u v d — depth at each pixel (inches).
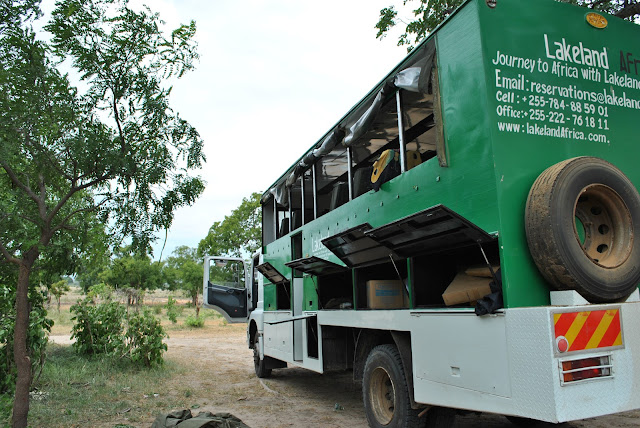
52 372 333.7
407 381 184.4
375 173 212.4
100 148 183.3
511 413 132.8
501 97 148.8
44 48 179.3
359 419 243.3
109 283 1170.6
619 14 311.7
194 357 498.0
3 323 279.0
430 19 351.6
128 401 279.9
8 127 171.5
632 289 142.6
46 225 187.9
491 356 140.9
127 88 189.3
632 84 172.4
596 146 161.6
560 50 160.7
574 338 127.0
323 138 265.6
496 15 153.7
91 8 181.8
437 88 170.7
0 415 228.1
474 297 155.2
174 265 1780.3
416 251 178.4
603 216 151.8
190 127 199.9
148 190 193.5
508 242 140.3
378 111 203.2
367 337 224.8
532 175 148.2
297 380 363.6
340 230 245.9
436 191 169.0
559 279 135.0
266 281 373.7
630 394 132.2
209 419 189.3
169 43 194.1
